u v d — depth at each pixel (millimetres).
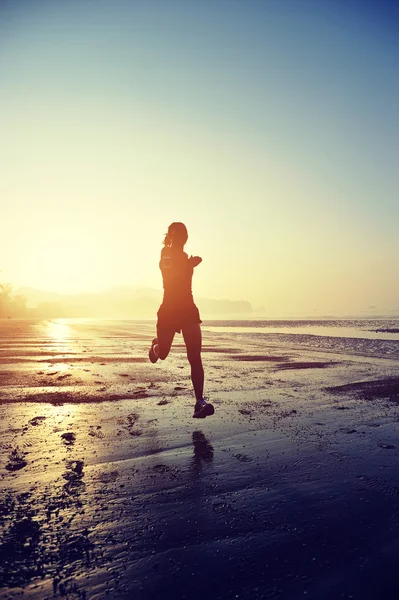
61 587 1327
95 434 3229
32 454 2734
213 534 1674
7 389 5211
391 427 3471
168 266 3580
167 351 3646
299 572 1404
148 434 3244
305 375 6641
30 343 14695
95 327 37938
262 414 3951
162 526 1744
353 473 2391
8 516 1837
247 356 9945
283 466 2516
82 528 1728
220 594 1290
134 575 1393
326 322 46531
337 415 3904
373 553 1525
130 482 2254
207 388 5430
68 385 5574
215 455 2729
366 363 8391
